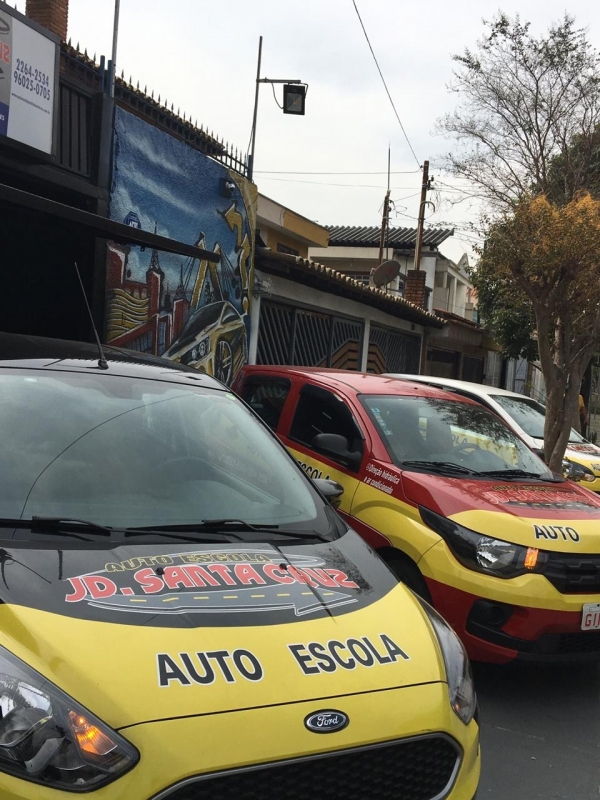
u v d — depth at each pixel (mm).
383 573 2906
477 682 4719
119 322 8508
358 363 15203
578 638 4363
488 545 4363
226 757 1871
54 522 2586
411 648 2439
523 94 15430
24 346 3559
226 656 2105
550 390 9812
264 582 2502
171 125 10641
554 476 5711
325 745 1994
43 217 7816
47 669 1938
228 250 10617
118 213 8430
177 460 3207
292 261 10984
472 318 33562
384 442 5285
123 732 1850
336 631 2361
